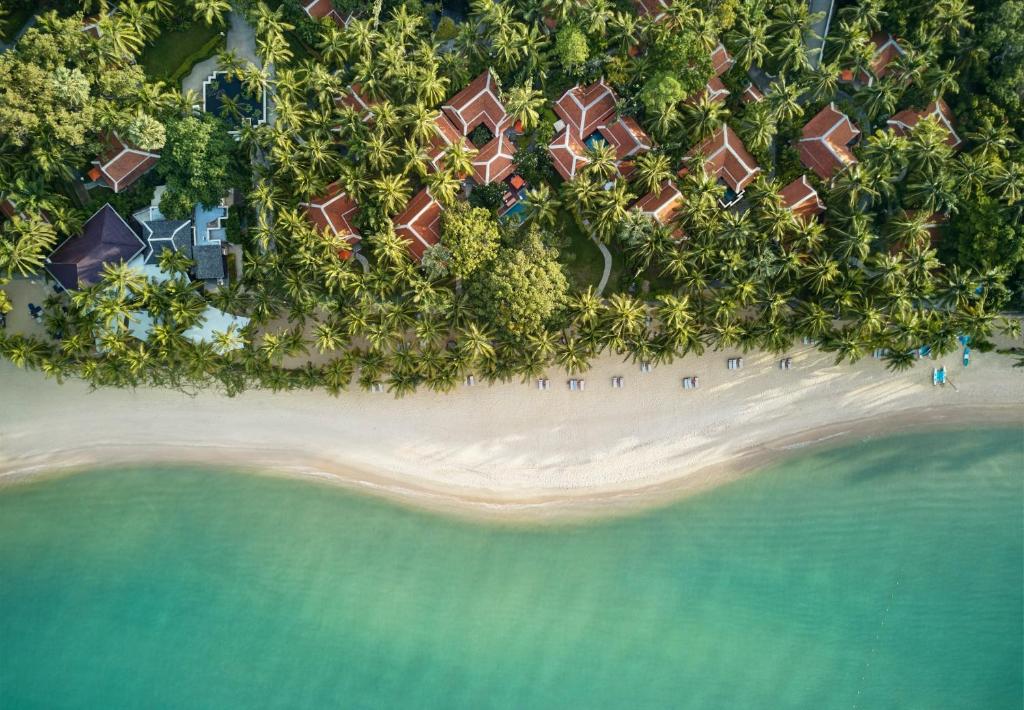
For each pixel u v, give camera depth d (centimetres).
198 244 4650
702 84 4491
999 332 4947
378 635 4997
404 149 4453
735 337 4559
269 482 4997
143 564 4997
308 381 4731
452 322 4494
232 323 4647
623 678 4997
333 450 4991
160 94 4650
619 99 4656
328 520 5000
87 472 4981
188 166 4459
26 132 4216
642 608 5000
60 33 4275
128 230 4641
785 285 4556
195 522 4991
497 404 4978
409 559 4997
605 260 4809
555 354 4553
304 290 4403
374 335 4459
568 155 4575
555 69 4728
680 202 4559
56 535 4981
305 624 5000
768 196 4416
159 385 4806
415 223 4544
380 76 4441
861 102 4712
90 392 4903
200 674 4978
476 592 5000
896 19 4603
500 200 4675
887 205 4688
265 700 4975
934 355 4688
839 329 4772
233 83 4712
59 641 4959
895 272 4359
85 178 4688
